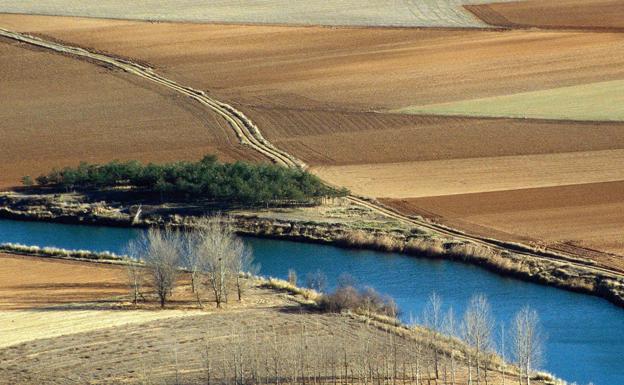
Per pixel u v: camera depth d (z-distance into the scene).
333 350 111.44
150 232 144.88
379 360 108.50
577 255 149.38
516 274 142.75
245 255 151.62
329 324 120.12
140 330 118.81
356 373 105.12
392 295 135.75
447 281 141.38
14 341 115.44
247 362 108.25
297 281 143.12
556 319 126.00
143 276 138.62
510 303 132.00
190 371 106.25
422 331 117.38
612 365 111.56
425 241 155.75
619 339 119.12
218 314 124.62
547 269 143.12
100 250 159.38
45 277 142.38
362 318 122.38
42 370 107.25
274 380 103.62
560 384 102.88
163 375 105.44
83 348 113.06
